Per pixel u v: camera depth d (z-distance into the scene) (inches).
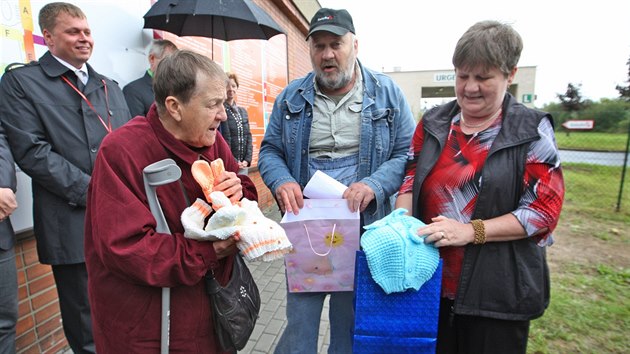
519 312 47.7
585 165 419.5
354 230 56.0
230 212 40.4
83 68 78.5
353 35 64.7
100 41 97.3
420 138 58.4
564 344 97.5
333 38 62.2
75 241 74.5
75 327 79.8
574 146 510.9
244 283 50.2
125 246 38.4
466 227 46.5
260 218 43.7
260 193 232.5
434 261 46.1
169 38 128.4
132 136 42.5
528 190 46.1
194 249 41.1
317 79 67.8
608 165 415.2
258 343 98.7
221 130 154.9
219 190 44.2
